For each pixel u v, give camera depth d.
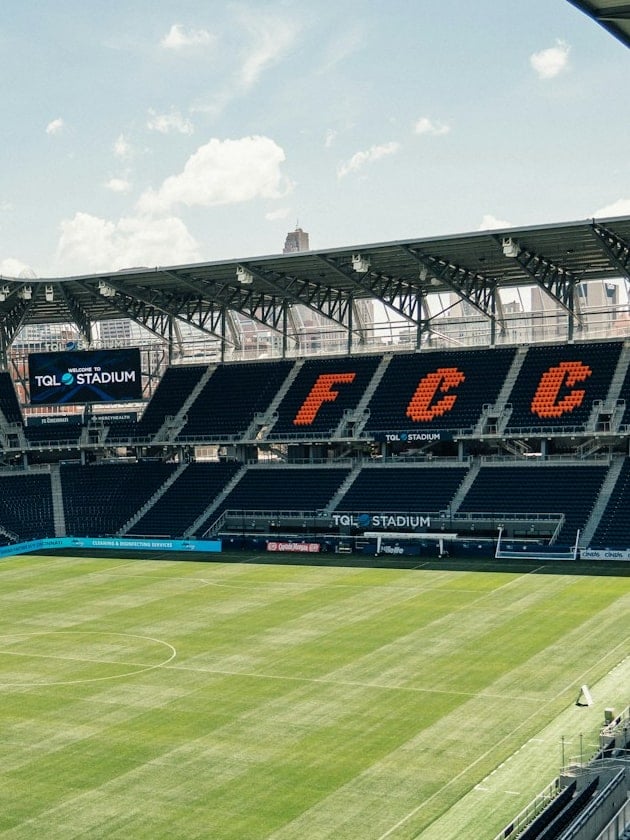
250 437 115.94
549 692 51.62
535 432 103.31
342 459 113.00
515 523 95.06
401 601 74.31
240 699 52.09
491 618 67.94
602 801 34.44
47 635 66.94
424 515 98.06
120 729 48.06
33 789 41.25
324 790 40.41
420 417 109.81
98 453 127.88
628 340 108.94
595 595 74.06
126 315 123.62
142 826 37.56
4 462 124.19
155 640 64.75
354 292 116.88
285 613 71.56
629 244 94.25
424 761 43.03
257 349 126.81
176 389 125.75
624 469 99.06
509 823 35.75
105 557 99.75
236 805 39.22
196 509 110.00
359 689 53.16
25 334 147.50
